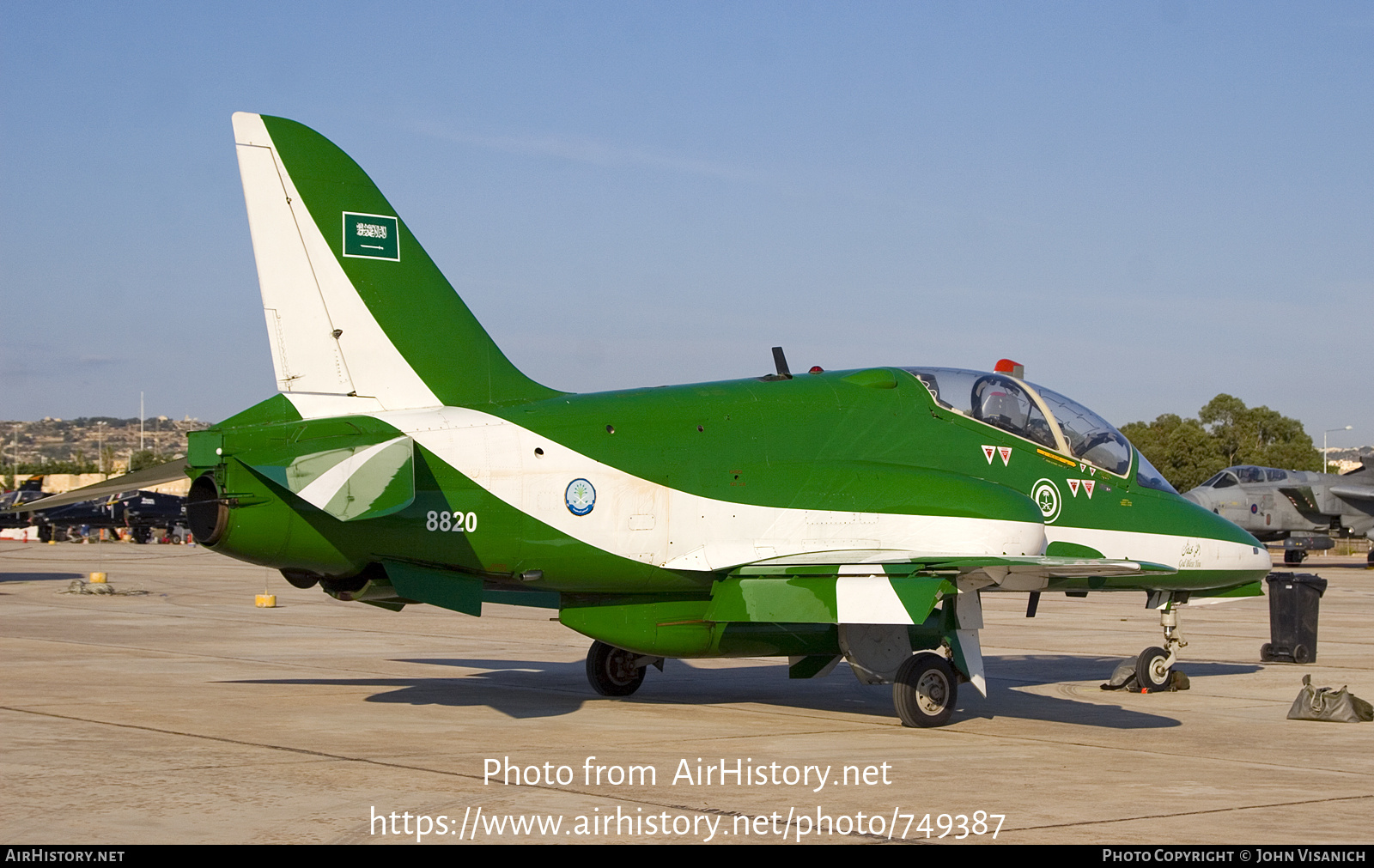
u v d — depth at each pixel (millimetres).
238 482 9414
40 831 6117
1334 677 14406
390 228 10477
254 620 20969
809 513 10969
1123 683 12961
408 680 13062
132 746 8562
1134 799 7312
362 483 9172
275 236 10039
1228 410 88000
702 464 10828
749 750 8930
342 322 10172
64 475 104438
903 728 10195
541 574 10430
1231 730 10273
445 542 9969
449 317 10641
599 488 10445
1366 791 7645
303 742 8852
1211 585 13008
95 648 15844
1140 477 12898
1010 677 14250
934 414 11875
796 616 10219
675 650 11211
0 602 24109
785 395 11492
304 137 10227
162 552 49750
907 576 9961
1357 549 73625
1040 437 12305
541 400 10891
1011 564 9594
